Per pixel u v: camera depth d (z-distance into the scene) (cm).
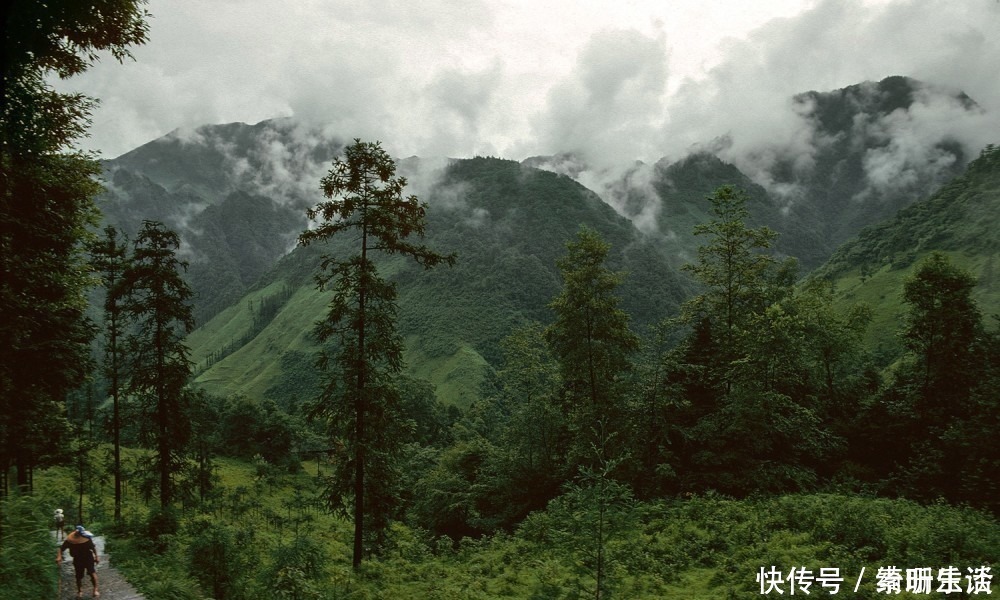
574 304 3028
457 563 2514
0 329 1783
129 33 1266
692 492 2775
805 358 3444
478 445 4719
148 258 2606
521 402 4128
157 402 2633
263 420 9850
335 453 2144
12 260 1753
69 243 2038
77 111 1572
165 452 2633
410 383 9619
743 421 2712
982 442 2514
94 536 2055
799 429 2864
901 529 1791
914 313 3281
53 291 2003
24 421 2150
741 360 2870
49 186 1783
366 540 2414
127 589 1409
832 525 1909
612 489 1213
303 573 1537
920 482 2736
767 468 2730
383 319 2012
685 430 2962
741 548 1888
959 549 1589
